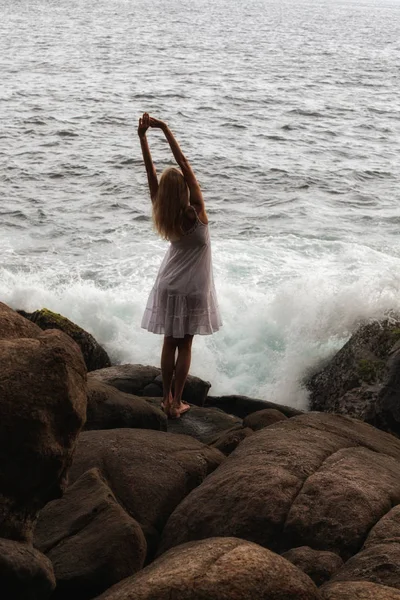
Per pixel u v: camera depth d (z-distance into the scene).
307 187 18.12
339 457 4.20
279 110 29.25
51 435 2.87
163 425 5.58
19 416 2.79
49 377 2.89
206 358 9.07
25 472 2.83
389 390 6.43
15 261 12.23
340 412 7.58
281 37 74.44
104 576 3.23
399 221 15.43
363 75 43.81
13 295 10.25
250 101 31.00
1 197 16.19
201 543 2.69
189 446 4.62
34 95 29.48
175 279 5.45
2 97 28.50
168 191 5.24
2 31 60.41
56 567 3.22
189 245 5.41
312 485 3.81
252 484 3.83
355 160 21.41
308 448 4.29
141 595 2.42
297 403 8.59
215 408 6.64
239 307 9.77
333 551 3.48
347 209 16.31
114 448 4.34
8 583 2.61
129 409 5.33
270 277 11.16
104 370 7.05
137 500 4.02
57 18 82.38
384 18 157.75
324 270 11.59
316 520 3.59
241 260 11.95
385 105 32.34
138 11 110.19
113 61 43.28
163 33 69.69
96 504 3.59
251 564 2.47
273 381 8.88
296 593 2.43
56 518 3.56
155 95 31.08
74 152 20.58
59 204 15.91
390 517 3.58
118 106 28.00
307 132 25.16
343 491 3.76
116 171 18.83
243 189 17.77
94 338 8.72
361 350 8.18
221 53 52.34
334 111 29.83
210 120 26.33
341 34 87.88
